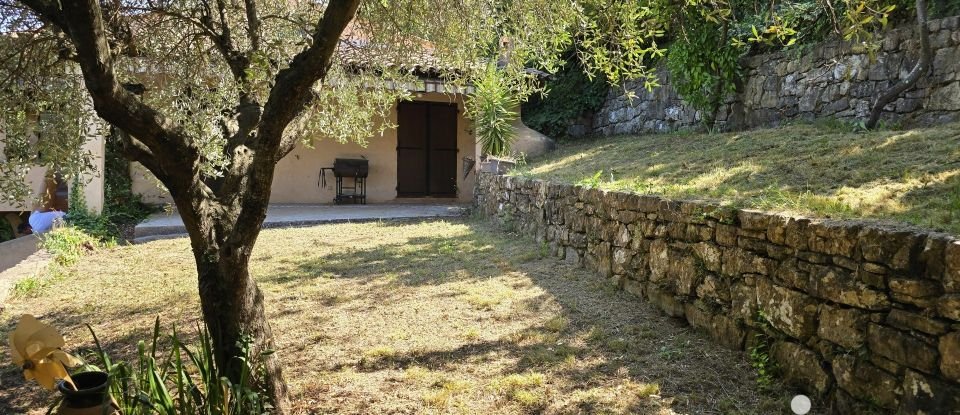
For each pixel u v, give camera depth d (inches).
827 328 115.4
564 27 155.3
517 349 161.0
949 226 102.3
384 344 169.5
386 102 204.4
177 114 163.9
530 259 267.9
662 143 350.9
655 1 148.0
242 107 143.3
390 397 136.3
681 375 138.3
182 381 105.3
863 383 105.8
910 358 96.3
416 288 227.8
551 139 506.0
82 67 86.8
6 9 132.2
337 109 204.1
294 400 136.2
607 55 158.6
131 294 235.1
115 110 91.8
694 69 350.3
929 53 230.2
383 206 499.8
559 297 205.3
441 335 174.9
